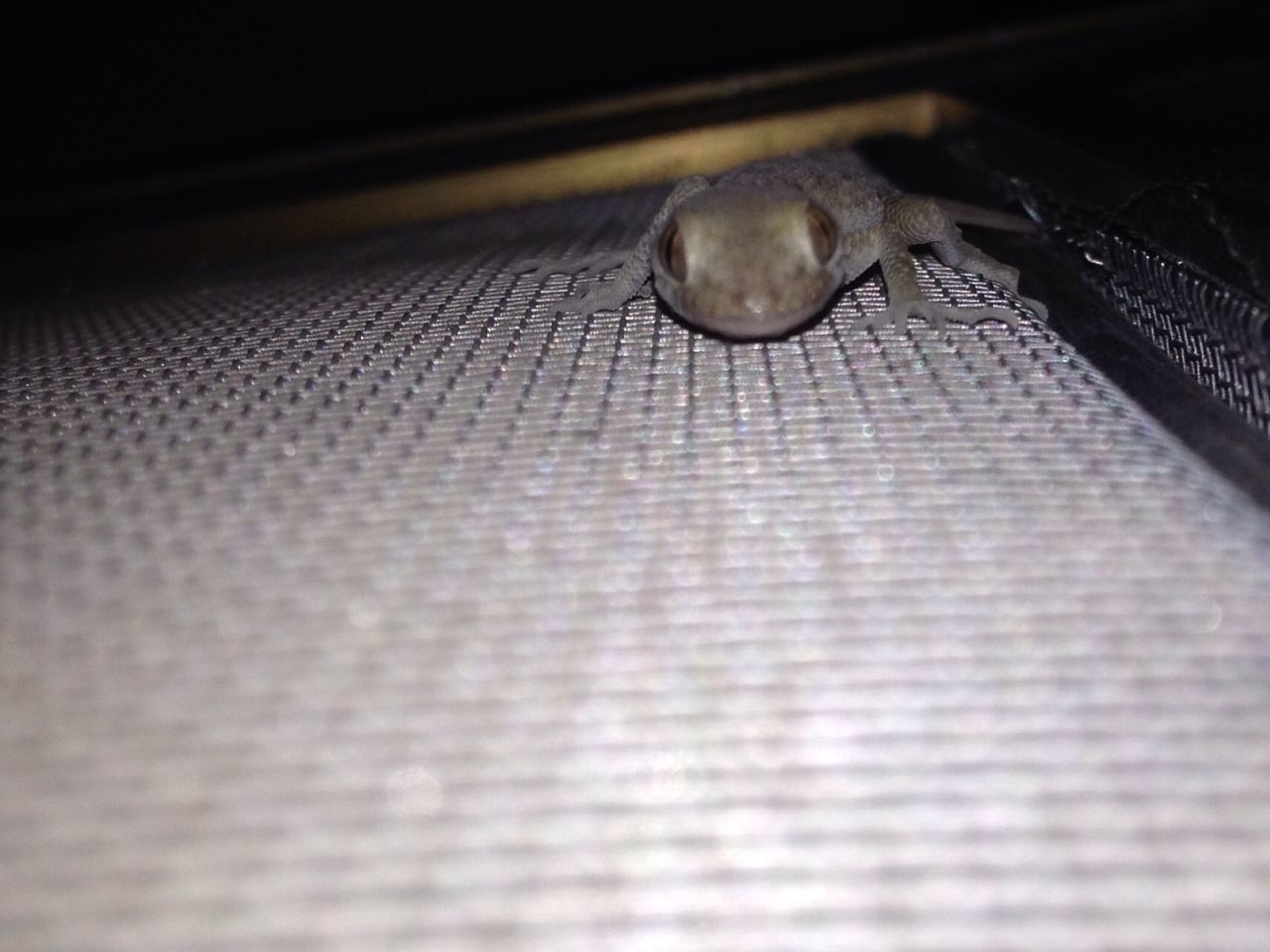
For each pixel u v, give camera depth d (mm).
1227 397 56
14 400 63
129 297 102
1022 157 91
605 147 123
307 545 46
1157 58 103
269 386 61
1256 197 57
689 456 51
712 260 65
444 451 52
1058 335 63
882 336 64
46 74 169
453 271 86
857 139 122
